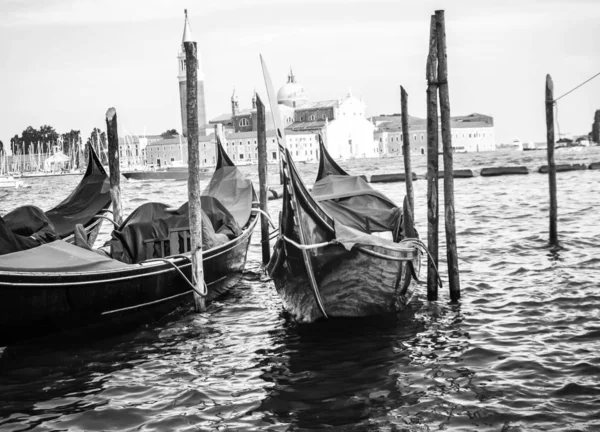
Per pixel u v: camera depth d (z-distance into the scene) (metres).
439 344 12.91
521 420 9.68
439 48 15.06
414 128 186.62
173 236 16.52
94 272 13.75
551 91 22.61
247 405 10.63
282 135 13.45
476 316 14.56
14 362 12.85
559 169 65.06
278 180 78.81
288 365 12.26
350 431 9.66
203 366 12.42
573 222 28.00
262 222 21.12
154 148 168.75
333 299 14.10
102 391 11.40
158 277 15.25
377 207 17.84
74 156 161.88
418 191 51.00
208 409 10.55
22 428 10.12
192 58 15.18
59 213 21.11
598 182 49.75
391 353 12.55
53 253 13.99
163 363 12.65
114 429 10.02
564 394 10.40
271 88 13.69
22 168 183.00
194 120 15.27
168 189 73.44
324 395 10.88
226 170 22.88
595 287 16.38
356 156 169.62
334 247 13.53
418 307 15.45
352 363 12.19
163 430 9.92
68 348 13.60
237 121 170.38
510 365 11.61
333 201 17.81
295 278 14.02
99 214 21.36
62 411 10.66
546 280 17.47
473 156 155.25
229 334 14.27
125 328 14.81
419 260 16.16
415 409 10.22
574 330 13.26
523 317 14.31
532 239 23.97
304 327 14.46
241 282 19.30
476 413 9.97
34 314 13.02
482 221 30.64
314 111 171.00
